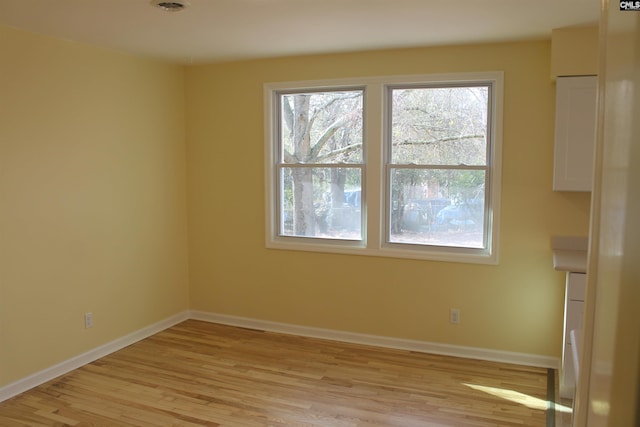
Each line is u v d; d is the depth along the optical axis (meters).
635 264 0.39
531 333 3.98
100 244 4.11
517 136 3.88
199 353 4.24
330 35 3.64
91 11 3.03
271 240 4.74
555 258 3.50
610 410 0.45
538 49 3.79
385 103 4.27
